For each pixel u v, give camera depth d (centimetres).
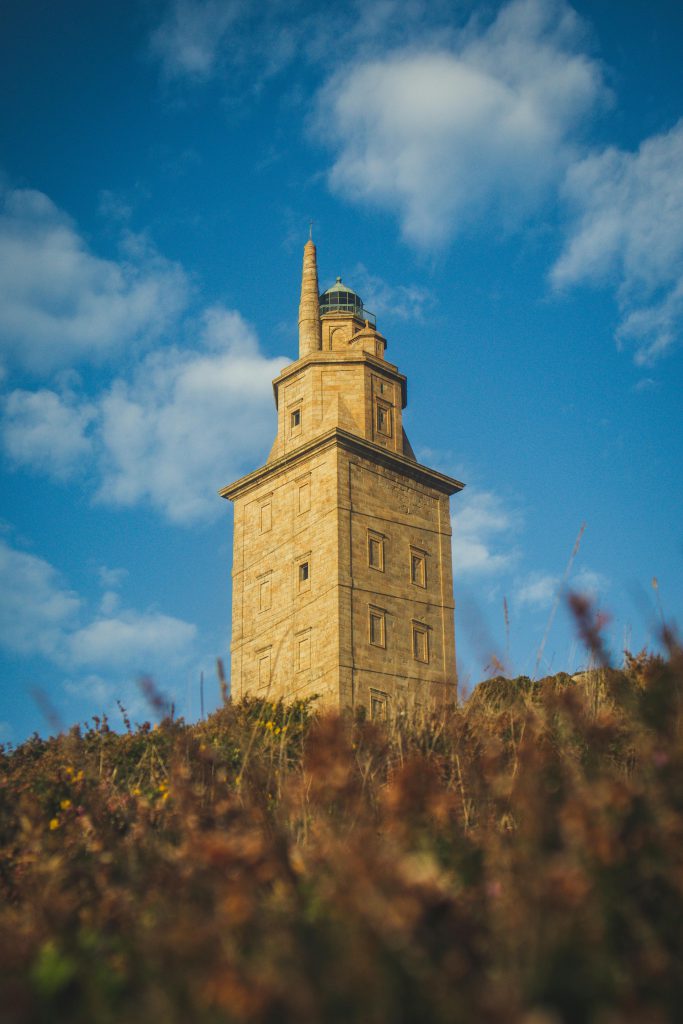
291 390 7038
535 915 589
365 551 6247
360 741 1111
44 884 859
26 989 632
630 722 904
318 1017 550
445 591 6588
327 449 6372
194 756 1193
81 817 1100
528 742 905
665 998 572
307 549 6281
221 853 738
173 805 1086
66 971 659
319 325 7362
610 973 577
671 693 888
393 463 6562
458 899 696
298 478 6512
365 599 6109
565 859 654
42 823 1071
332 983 566
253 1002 562
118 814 1100
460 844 788
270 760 1198
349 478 6334
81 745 1586
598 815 684
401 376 7131
